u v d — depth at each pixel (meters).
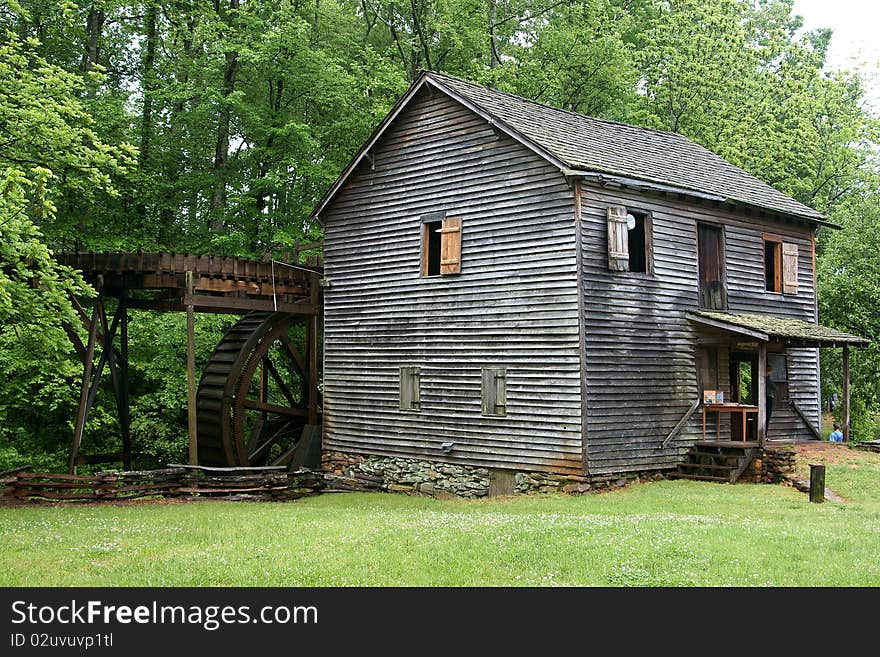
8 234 16.58
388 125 22.34
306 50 29.92
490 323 20.02
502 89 35.12
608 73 35.91
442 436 20.88
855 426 33.38
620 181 19.03
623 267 19.12
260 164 30.77
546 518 14.37
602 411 18.56
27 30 27.47
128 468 23.31
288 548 12.02
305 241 29.88
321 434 24.33
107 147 18.16
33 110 16.97
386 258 22.50
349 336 23.30
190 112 29.64
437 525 13.66
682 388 20.44
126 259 21.12
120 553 11.86
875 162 40.78
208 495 19.33
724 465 19.58
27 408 26.05
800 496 17.25
